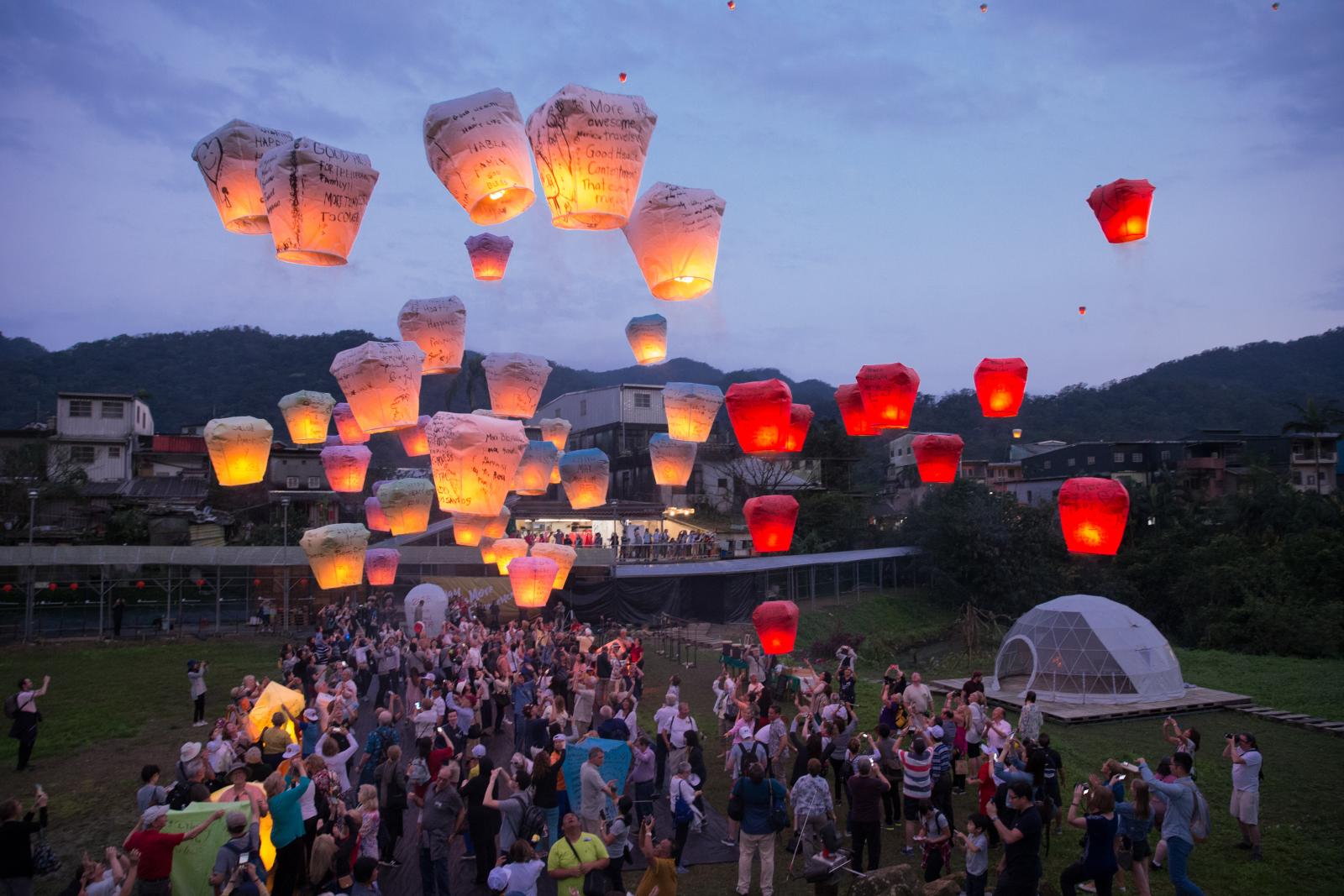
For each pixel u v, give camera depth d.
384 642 19.83
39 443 40.03
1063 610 22.89
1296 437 55.81
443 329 9.38
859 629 37.34
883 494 57.69
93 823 12.12
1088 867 7.90
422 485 13.45
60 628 29.94
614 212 5.09
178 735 17.20
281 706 11.82
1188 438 55.38
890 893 7.93
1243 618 34.00
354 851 8.14
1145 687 21.42
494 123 5.34
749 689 15.52
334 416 11.79
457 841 11.41
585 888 7.50
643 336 9.70
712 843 11.35
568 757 9.78
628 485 46.88
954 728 12.44
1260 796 14.11
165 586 31.34
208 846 7.49
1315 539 37.53
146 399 48.47
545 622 29.73
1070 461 55.56
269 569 32.94
